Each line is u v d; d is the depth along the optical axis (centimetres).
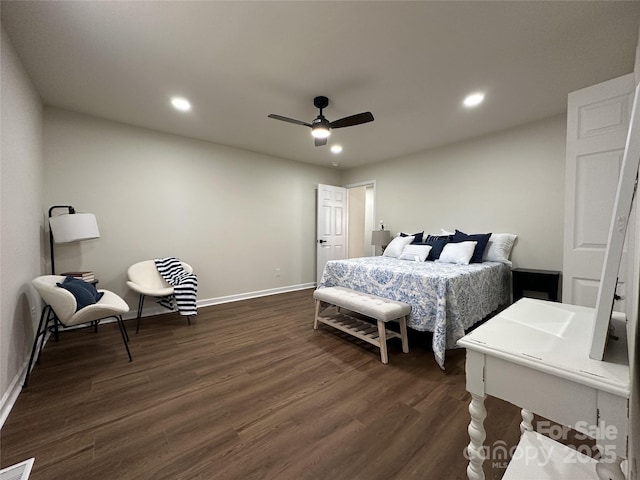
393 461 127
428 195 434
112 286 324
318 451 133
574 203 206
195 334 288
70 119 294
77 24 170
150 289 312
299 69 219
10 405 165
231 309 381
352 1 154
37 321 239
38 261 249
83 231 261
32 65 212
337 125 258
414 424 152
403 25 172
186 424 153
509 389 78
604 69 217
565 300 211
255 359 231
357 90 251
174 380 198
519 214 339
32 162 233
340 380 198
